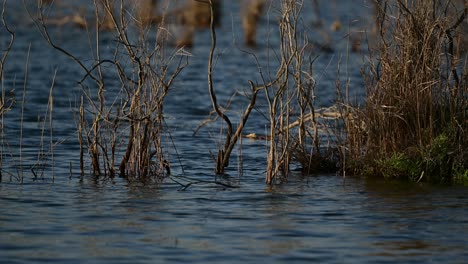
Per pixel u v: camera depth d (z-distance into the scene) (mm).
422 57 48594
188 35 118000
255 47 120938
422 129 47875
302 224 37938
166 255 33312
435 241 35531
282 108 47312
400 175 47781
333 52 106062
